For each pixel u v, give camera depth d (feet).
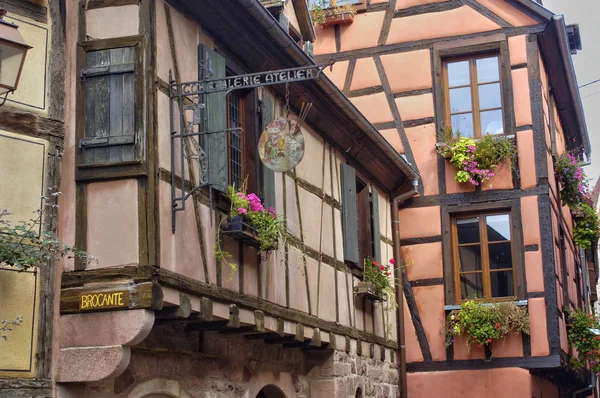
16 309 19.15
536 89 43.42
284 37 27.50
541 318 41.32
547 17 43.27
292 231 30.30
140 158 20.71
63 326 20.21
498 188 43.29
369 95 46.37
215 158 23.85
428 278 43.75
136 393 21.58
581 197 47.70
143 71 21.08
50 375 19.69
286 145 23.88
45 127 20.24
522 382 41.09
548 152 44.11
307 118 33.06
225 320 23.97
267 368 29.14
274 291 27.94
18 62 17.76
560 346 41.24
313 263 31.94
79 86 21.26
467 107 44.88
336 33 47.47
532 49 43.78
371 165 40.32
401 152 45.29
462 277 43.57
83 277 20.33
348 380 33.96
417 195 44.70
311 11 47.19
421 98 45.55
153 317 20.20
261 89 28.86
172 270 21.38
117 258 20.40
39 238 19.13
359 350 36.01
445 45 45.42
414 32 46.19
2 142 19.39
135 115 20.90
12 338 18.98
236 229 24.49
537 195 42.57
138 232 20.43
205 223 23.54
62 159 20.67
